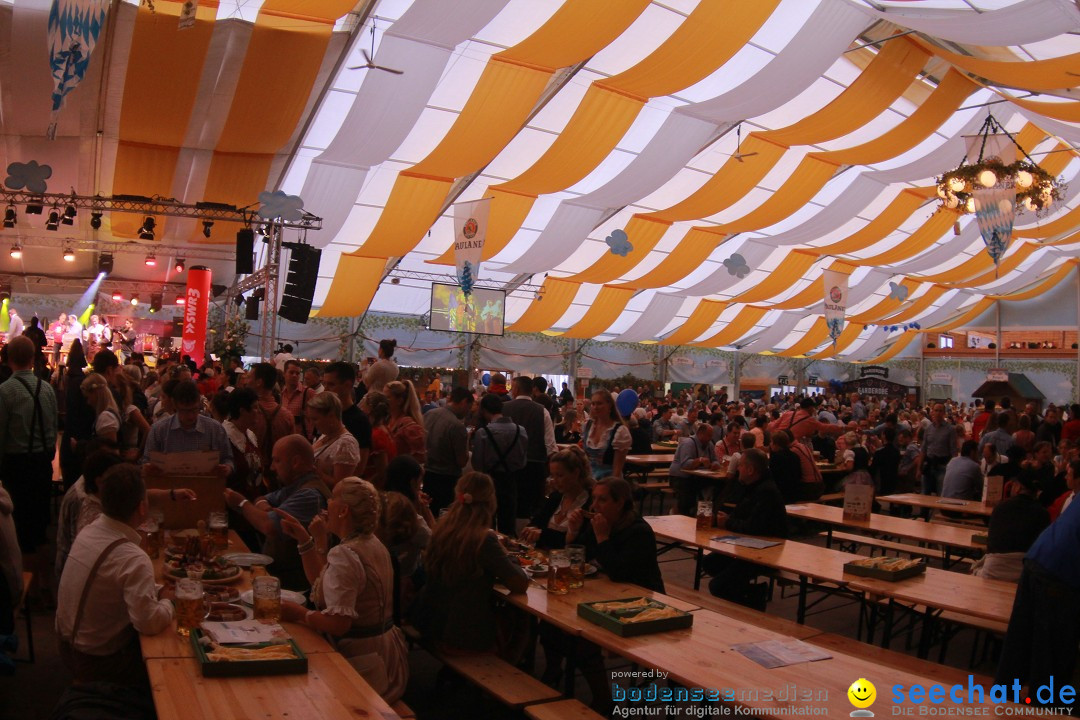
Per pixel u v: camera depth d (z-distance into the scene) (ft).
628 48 38.58
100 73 31.12
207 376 31.53
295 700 7.54
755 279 70.79
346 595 9.71
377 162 38.50
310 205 43.37
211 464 13.05
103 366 19.61
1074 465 13.37
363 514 10.12
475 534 12.10
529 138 46.06
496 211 48.78
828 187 56.08
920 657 15.16
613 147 41.22
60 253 51.11
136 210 38.19
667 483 36.47
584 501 15.20
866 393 93.30
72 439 19.42
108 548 9.32
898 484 36.73
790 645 9.95
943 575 14.53
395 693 10.25
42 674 13.38
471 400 21.52
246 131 35.19
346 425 15.58
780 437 24.67
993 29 25.99
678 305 75.20
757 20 31.09
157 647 8.75
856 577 13.93
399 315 73.46
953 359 101.71
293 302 38.60
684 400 71.31
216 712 7.18
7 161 36.86
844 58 41.11
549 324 70.95
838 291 50.90
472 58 37.42
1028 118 40.73
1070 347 92.99
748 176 48.42
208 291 46.83
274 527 12.40
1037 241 72.43
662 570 23.93
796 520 29.25
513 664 13.55
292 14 28.89
